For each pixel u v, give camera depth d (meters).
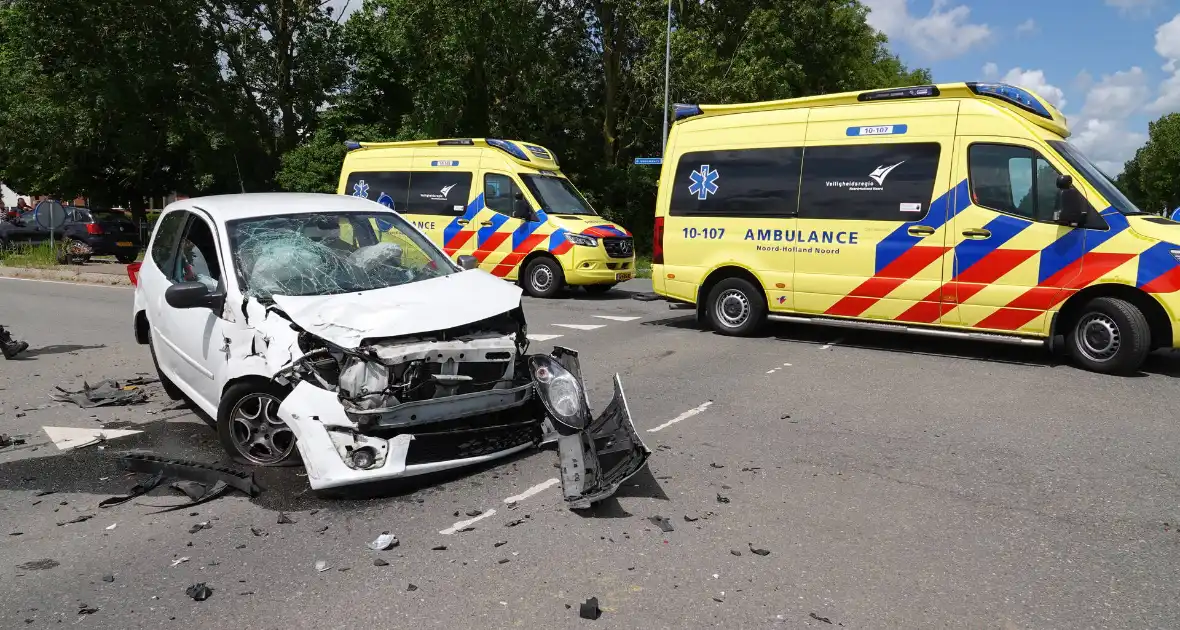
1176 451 5.37
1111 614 3.32
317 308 4.79
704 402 6.66
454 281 5.55
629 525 4.20
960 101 8.34
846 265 8.95
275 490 4.73
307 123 29.94
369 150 15.93
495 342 4.72
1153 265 7.35
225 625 3.28
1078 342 7.88
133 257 23.70
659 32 27.05
